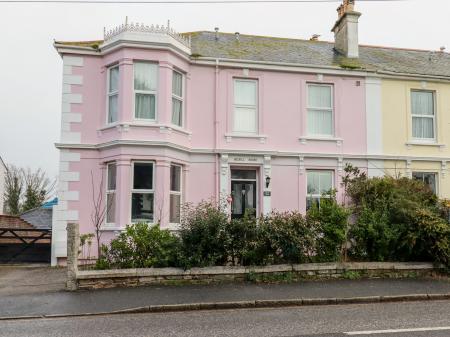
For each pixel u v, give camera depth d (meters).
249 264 11.15
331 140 16.17
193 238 10.84
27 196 43.06
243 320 7.68
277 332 6.80
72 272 10.02
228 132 15.45
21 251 14.34
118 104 14.04
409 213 12.23
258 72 15.88
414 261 12.02
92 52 14.59
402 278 11.41
